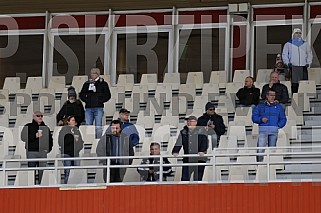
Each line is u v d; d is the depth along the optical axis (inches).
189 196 1849.2
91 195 1882.4
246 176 2039.9
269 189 1824.6
